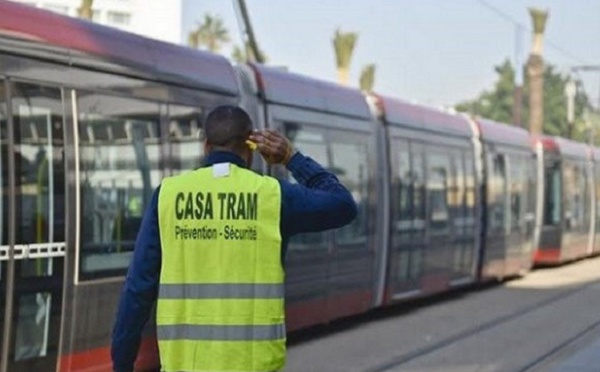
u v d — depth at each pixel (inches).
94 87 449.1
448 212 933.2
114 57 462.6
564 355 687.1
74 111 435.8
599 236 1622.8
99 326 450.9
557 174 1376.7
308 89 675.4
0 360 393.1
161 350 231.0
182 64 519.8
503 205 1108.5
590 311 925.8
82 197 439.2
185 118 520.7
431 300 984.9
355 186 736.3
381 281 788.0
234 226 231.0
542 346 719.1
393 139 811.4
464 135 988.6
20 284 403.9
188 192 232.5
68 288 430.6
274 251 232.2
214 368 228.5
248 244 231.0
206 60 546.9
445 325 810.2
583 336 775.1
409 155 843.4
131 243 472.7
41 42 417.4
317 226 237.8
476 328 797.2
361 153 749.9
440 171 915.4
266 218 232.2
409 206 839.1
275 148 243.1
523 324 831.1
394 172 809.5
